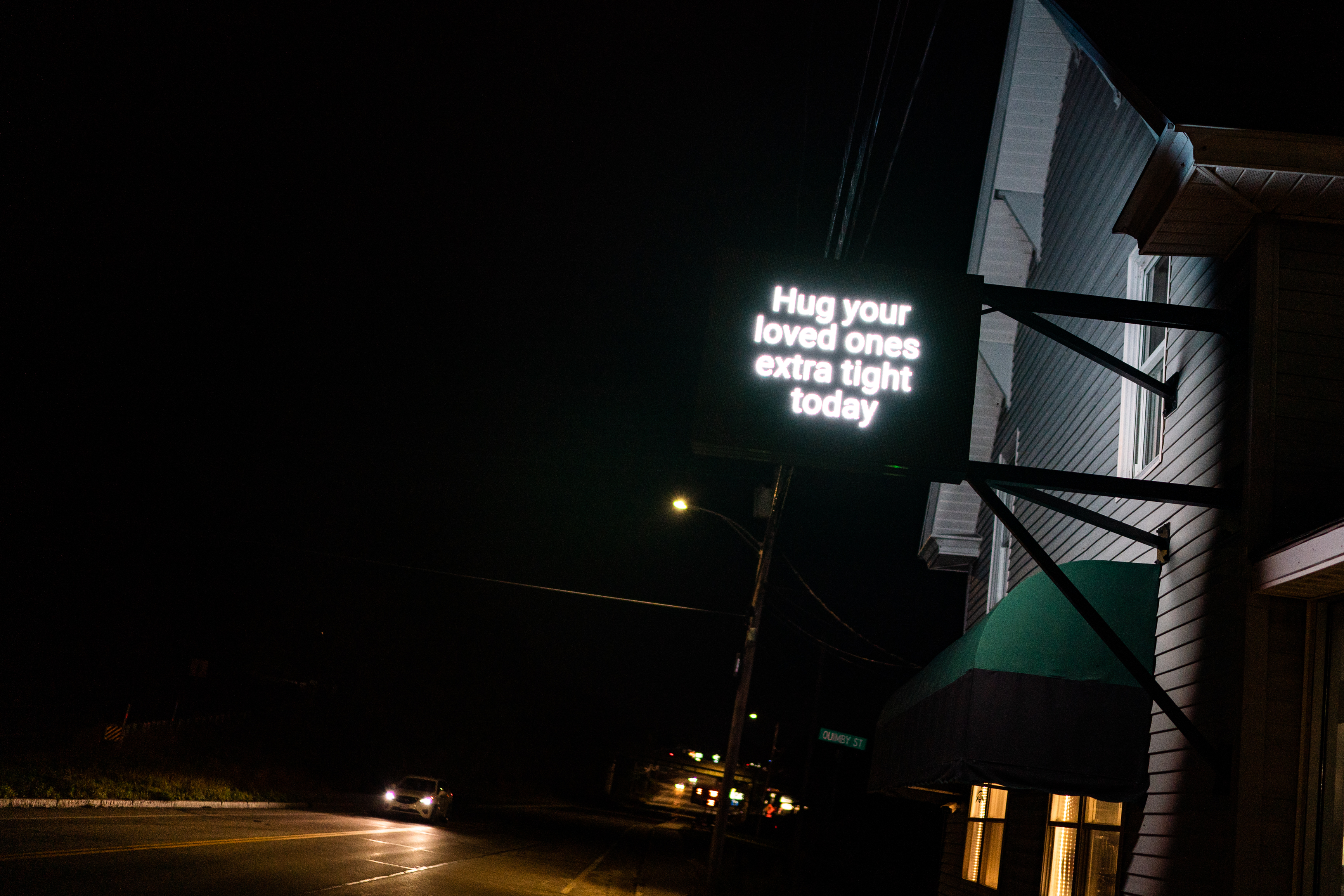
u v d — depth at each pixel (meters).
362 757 52.41
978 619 20.22
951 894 18.11
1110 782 9.85
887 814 32.31
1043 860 13.09
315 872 14.82
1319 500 8.66
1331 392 8.94
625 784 142.50
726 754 23.02
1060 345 15.87
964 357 9.88
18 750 24.34
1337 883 7.73
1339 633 8.18
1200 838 8.71
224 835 18.53
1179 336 10.91
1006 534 18.89
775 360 9.91
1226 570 9.06
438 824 35.25
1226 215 9.38
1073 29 10.55
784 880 25.33
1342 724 7.96
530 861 24.94
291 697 52.09
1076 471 14.30
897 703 16.14
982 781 10.23
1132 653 9.58
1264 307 9.09
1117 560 12.20
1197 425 10.19
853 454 9.64
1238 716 8.38
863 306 10.03
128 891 10.48
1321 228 9.26
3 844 12.59
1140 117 12.30
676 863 33.75
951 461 9.60
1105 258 13.83
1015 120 17.30
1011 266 18.16
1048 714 10.09
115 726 30.14
